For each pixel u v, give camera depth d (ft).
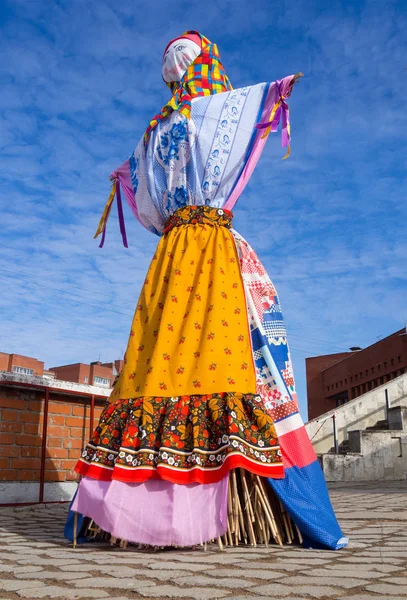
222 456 9.59
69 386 20.30
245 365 10.71
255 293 11.85
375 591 6.14
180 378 10.51
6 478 18.47
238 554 8.79
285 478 9.91
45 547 9.78
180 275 11.62
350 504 17.31
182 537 9.05
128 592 6.24
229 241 12.00
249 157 12.51
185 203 12.46
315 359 82.43
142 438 9.86
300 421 10.65
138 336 11.51
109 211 14.99
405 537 10.59
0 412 18.54
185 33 14.06
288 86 12.18
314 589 6.23
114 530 9.21
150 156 13.00
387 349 61.57
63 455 20.33
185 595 6.00
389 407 38.88
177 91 13.38
